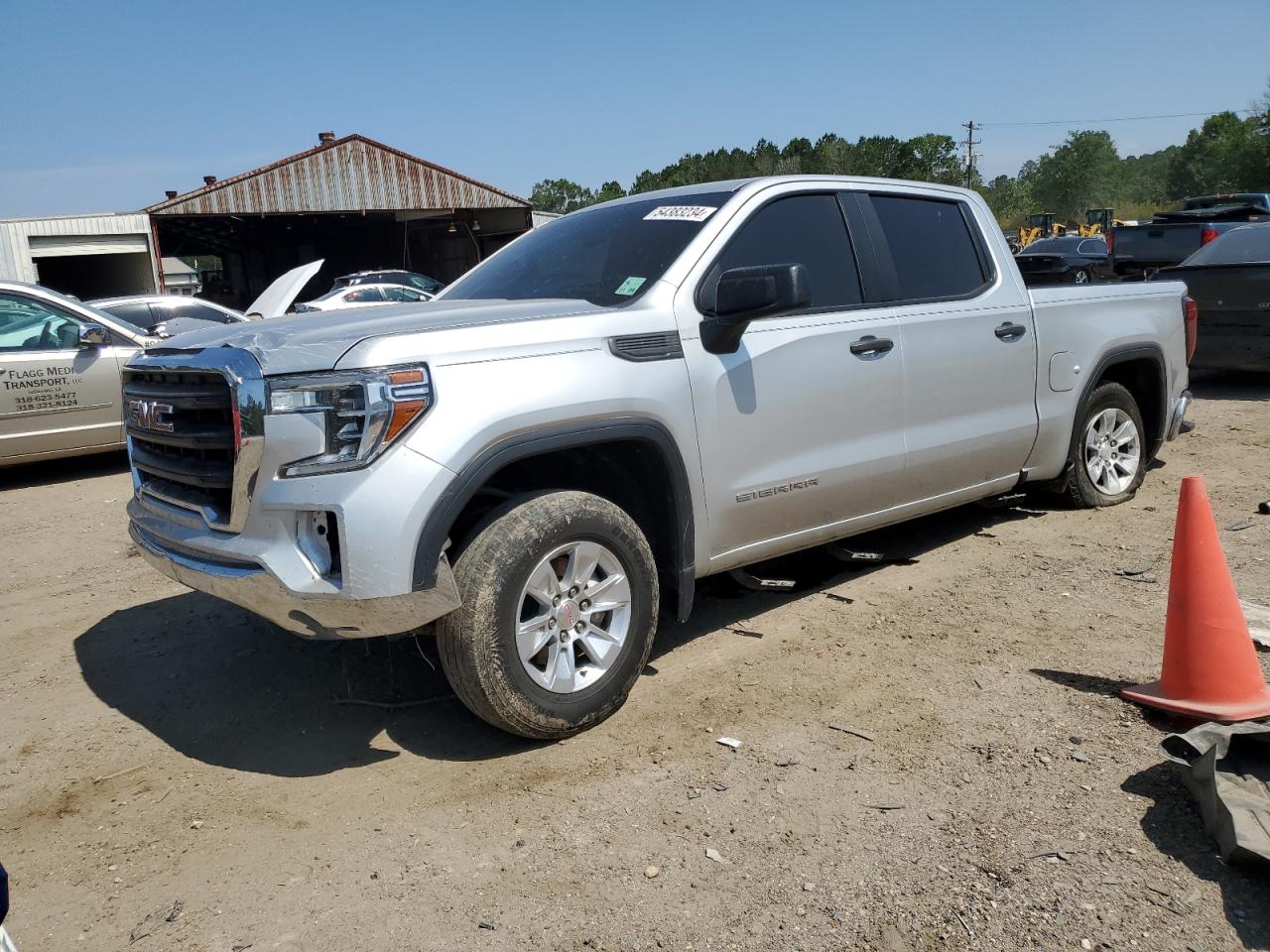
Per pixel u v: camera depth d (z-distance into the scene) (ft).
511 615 10.28
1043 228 146.30
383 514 9.47
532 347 10.63
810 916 8.09
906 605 14.98
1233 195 55.16
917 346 14.83
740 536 12.94
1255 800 8.79
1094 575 15.83
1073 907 8.05
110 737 11.75
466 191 107.55
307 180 99.76
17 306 26.13
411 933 8.05
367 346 9.73
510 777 10.39
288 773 10.73
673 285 12.21
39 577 18.24
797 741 10.96
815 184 14.35
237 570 10.00
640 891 8.49
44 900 8.66
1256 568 15.67
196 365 10.11
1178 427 20.81
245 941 8.03
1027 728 11.03
